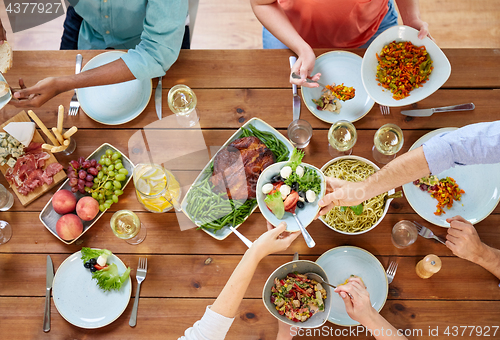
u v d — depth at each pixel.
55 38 2.65
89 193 1.40
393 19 1.94
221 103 1.52
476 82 1.51
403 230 1.37
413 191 1.41
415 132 1.48
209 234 1.37
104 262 1.32
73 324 1.31
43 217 1.39
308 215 1.26
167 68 1.51
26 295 1.35
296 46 1.51
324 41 1.88
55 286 1.33
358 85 1.52
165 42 1.43
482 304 1.33
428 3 2.75
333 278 1.35
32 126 1.41
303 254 1.38
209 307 1.24
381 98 1.41
